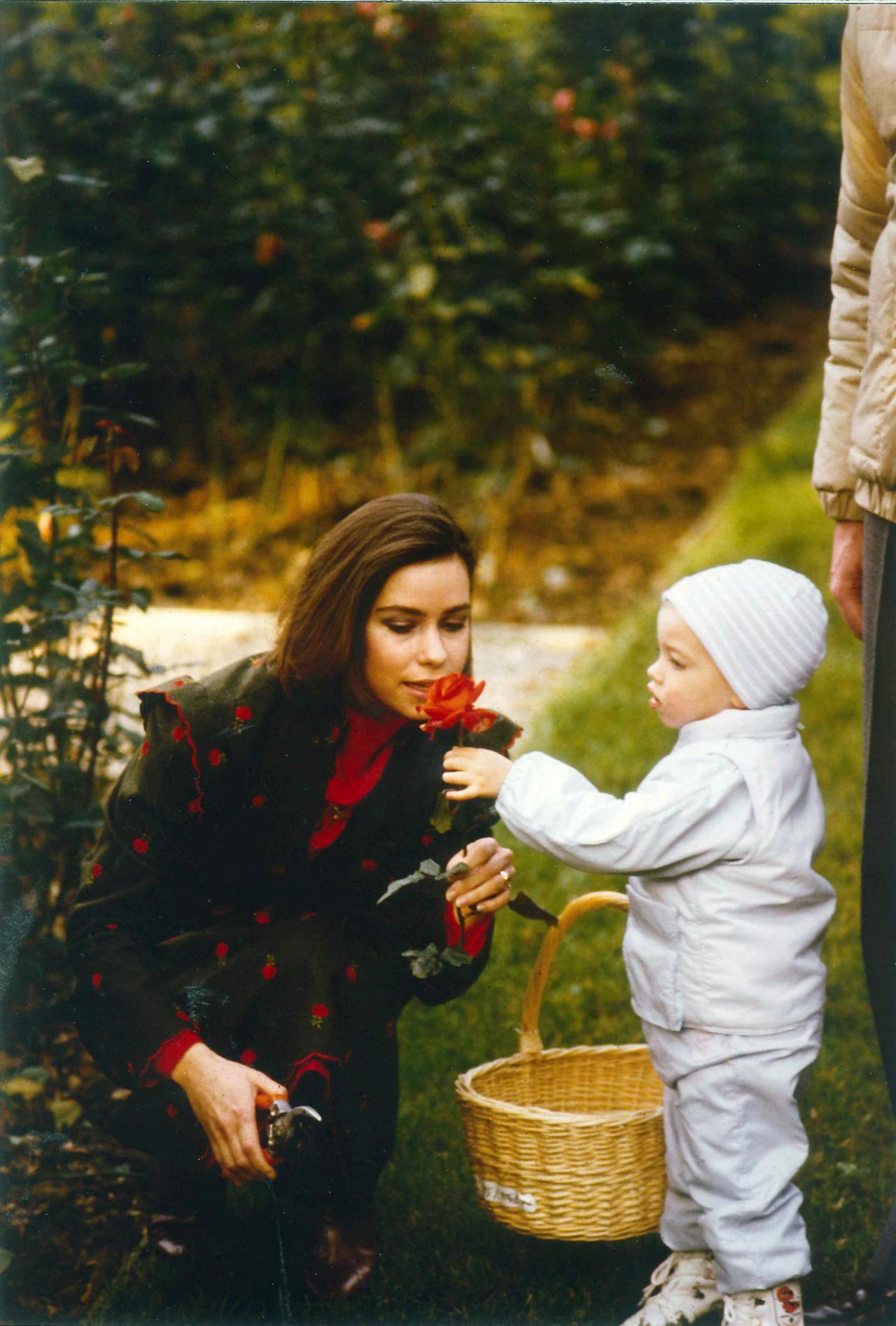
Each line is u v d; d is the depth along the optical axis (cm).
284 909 229
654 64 677
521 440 657
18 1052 263
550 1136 208
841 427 234
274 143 548
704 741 214
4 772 285
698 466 755
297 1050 212
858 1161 257
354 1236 224
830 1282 225
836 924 338
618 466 747
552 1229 212
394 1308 218
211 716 217
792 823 211
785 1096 207
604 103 642
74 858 286
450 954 206
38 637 271
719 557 598
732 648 211
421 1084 277
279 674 215
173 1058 208
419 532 208
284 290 586
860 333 230
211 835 224
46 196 314
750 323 915
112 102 491
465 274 594
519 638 573
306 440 649
